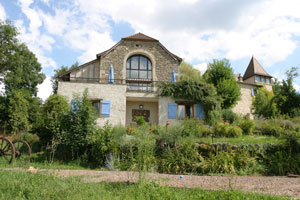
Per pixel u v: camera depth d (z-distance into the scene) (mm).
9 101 17359
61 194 3850
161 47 20297
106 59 19297
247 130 12914
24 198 3668
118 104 16141
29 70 28453
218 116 14922
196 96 16656
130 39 19938
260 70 34281
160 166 8094
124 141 8930
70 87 15867
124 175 6277
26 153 9016
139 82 19344
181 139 9180
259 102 21156
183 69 27125
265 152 8828
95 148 8789
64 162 8703
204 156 8711
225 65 21312
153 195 3975
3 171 5195
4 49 24172
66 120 9508
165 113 16672
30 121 20922
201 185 5277
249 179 6371
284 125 13008
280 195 4445
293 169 7844
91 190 4188
